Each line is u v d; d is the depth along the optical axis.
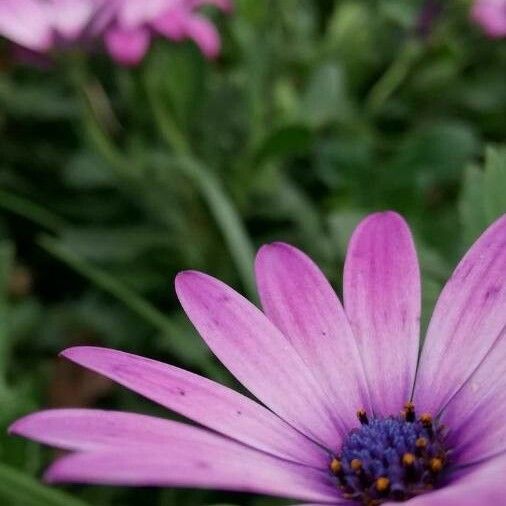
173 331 0.28
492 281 0.21
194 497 0.29
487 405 0.20
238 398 0.20
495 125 0.40
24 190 0.35
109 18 0.31
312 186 0.37
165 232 0.34
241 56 0.37
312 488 0.20
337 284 0.30
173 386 0.20
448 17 0.38
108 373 0.19
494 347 0.21
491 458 0.20
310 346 0.21
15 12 0.31
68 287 0.35
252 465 0.19
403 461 0.20
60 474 0.17
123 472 0.17
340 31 0.39
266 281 0.21
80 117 0.37
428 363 0.21
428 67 0.39
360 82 0.40
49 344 0.32
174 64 0.32
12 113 0.37
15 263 0.35
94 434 0.18
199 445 0.19
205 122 0.35
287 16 0.38
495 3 0.37
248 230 0.34
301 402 0.21
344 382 0.21
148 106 0.35
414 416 0.21
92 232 0.33
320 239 0.32
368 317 0.21
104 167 0.35
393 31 0.41
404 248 0.21
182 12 0.32
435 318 0.21
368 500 0.20
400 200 0.31
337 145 0.32
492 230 0.21
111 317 0.32
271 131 0.31
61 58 0.31
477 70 0.42
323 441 0.21
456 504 0.17
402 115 0.39
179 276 0.21
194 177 0.31
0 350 0.26
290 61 0.38
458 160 0.31
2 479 0.22
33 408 0.25
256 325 0.21
